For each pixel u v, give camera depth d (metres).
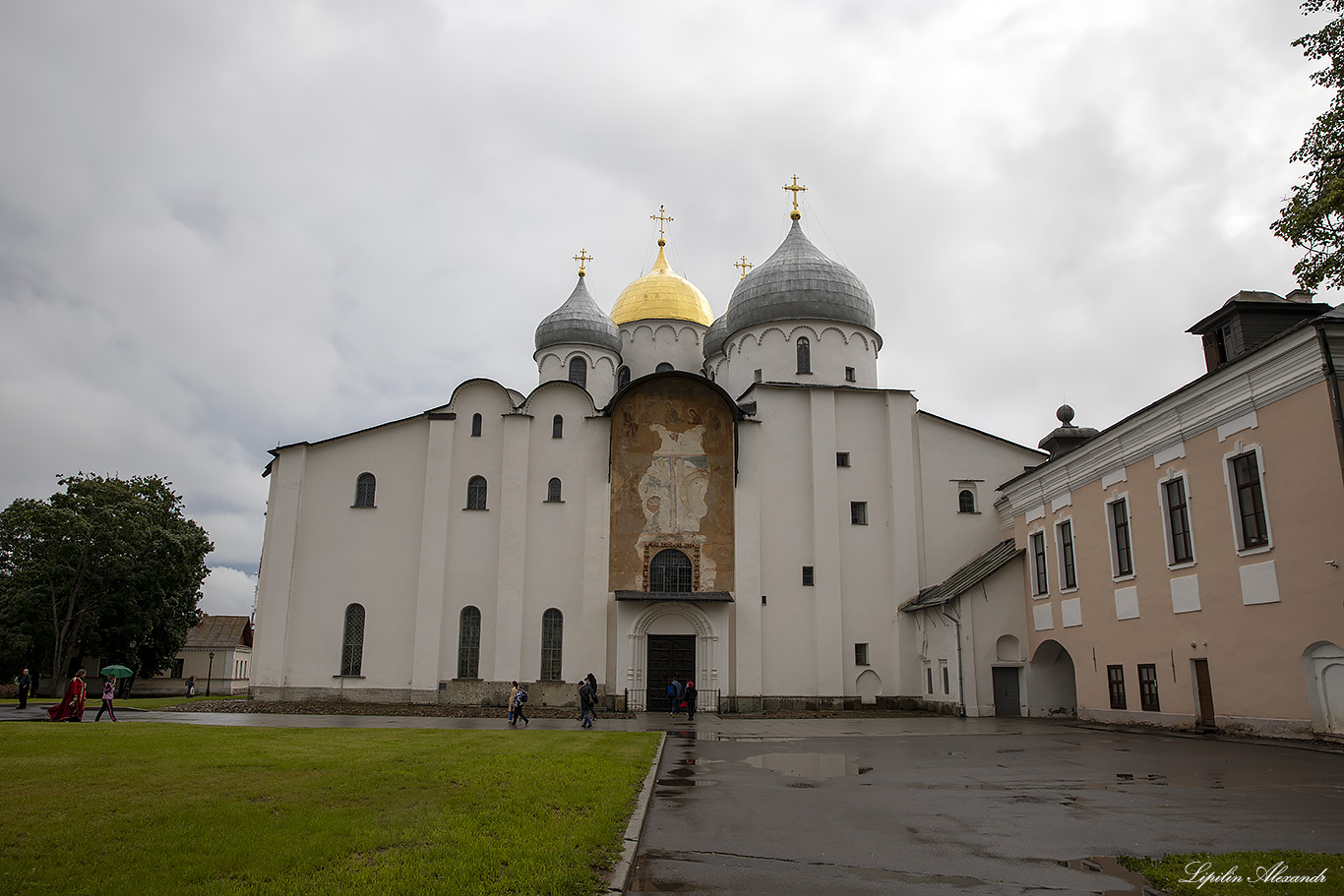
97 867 8.69
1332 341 21.19
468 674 39.12
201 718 31.09
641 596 38.44
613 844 10.40
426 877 8.41
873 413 43.16
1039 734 27.27
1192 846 10.84
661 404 42.16
